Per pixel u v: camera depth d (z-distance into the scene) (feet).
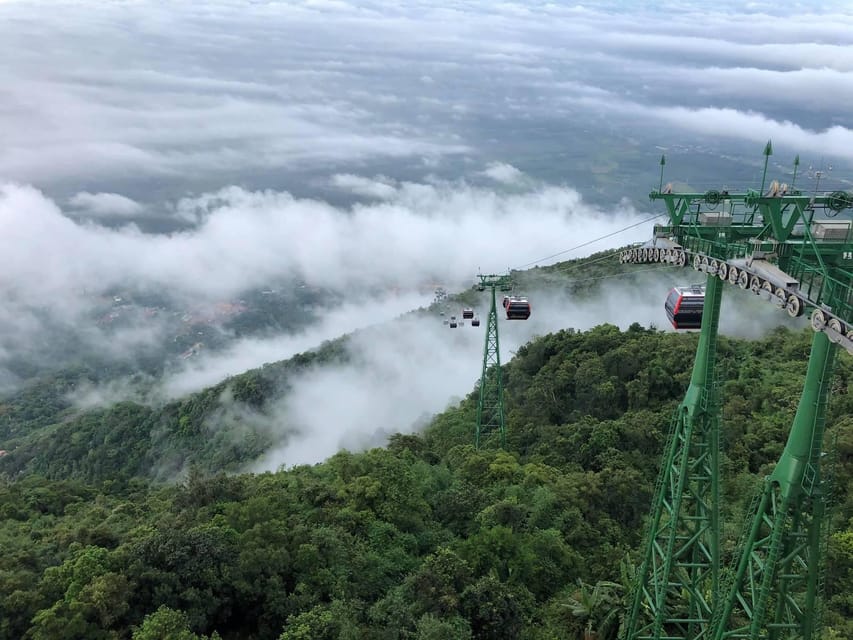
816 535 80.59
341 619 108.78
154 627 99.50
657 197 101.55
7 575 112.27
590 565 151.12
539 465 194.29
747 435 193.88
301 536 131.44
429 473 184.96
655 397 233.76
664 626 118.11
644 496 177.68
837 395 196.13
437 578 122.42
